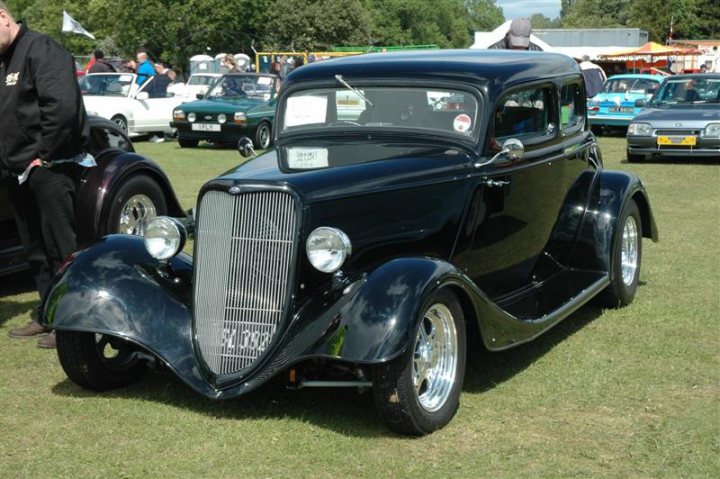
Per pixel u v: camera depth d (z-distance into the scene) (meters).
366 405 4.66
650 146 15.51
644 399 4.75
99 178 6.93
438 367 4.41
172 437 4.27
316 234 4.21
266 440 4.22
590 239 6.34
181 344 4.51
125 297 4.60
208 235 4.46
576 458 4.02
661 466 3.92
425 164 4.87
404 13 92.69
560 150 5.98
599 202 6.44
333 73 5.51
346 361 4.01
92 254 4.81
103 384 4.88
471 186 5.06
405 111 5.31
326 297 4.34
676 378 5.07
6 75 5.56
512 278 5.82
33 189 5.68
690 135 15.21
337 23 61.75
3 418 4.54
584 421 4.45
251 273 4.37
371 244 4.61
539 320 5.08
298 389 4.87
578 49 39.53
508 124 5.39
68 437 4.28
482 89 5.18
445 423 4.36
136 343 4.48
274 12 60.56
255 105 19.34
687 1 69.44
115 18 54.19
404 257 4.39
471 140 5.14
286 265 4.31
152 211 7.37
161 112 21.09
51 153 5.54
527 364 5.34
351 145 5.23
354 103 5.43
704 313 6.41
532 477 3.82
